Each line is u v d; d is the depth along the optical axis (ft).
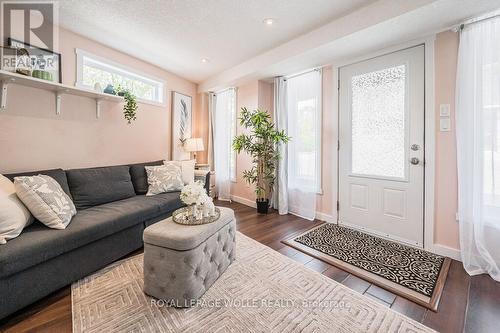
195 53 10.57
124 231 6.97
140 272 6.26
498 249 6.17
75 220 6.16
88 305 4.91
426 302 5.05
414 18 6.45
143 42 9.48
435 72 7.32
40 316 4.62
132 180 9.80
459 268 6.48
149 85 12.19
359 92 9.23
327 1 6.85
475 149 6.33
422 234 7.75
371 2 6.86
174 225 5.51
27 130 7.57
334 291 5.48
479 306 4.94
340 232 9.22
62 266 5.32
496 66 6.07
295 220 10.78
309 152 10.94
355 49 8.54
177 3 6.99
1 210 4.86
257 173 12.21
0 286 4.25
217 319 4.56
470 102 6.40
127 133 10.78
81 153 9.05
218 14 7.54
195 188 6.09
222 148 14.60
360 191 9.37
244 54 10.65
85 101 9.13
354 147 9.49
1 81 6.93
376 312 4.77
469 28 6.44
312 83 10.68
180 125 13.70
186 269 4.86
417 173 7.81
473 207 6.36
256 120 10.93
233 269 6.42
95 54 9.42
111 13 7.50
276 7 7.16
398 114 8.23
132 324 4.40
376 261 6.88
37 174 6.96
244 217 11.25
